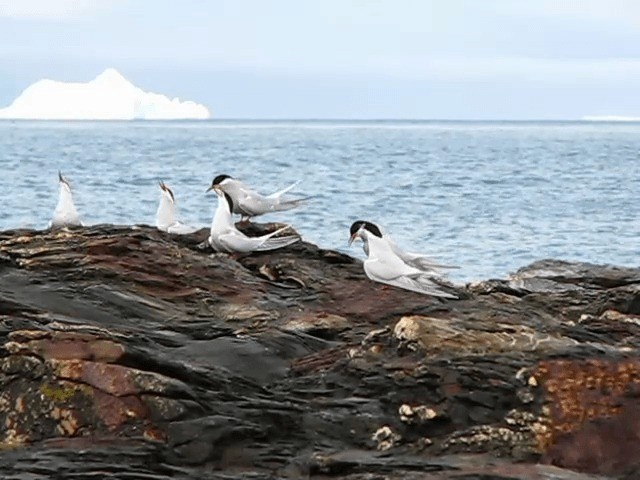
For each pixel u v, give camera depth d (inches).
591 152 5191.9
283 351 509.4
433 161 4114.2
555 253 1540.4
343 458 418.3
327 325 554.6
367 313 583.2
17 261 603.8
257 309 577.3
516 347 473.7
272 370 490.3
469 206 2119.8
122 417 427.8
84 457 411.8
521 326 494.3
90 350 450.6
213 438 423.8
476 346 474.3
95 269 596.4
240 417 438.6
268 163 3882.9
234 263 649.0
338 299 603.2
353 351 486.9
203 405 438.6
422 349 474.3
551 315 588.7
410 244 1588.3
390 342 487.8
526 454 427.2
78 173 3078.2
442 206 2105.1
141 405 431.5
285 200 786.8
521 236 1695.4
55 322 514.3
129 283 590.6
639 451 428.5
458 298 601.9
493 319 548.1
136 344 497.7
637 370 456.8
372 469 412.2
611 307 622.2
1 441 426.0
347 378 470.3
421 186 2650.1
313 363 489.7
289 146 5762.8
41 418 430.3
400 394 456.4
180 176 2992.1
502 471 405.7
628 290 636.1
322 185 2691.9
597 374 454.3
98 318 543.2
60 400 432.5
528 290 695.7
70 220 804.0
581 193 2506.2
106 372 436.5
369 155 4626.0
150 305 564.4
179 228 762.8
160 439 422.9
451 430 440.5
